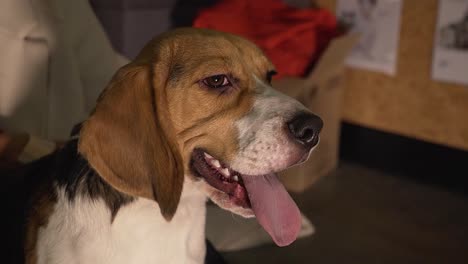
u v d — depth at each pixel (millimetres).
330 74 2656
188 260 1400
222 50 1349
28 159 1695
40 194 1370
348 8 2836
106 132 1202
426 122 2746
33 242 1309
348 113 3008
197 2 3025
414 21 2643
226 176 1371
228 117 1323
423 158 2793
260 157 1279
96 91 2225
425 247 2252
